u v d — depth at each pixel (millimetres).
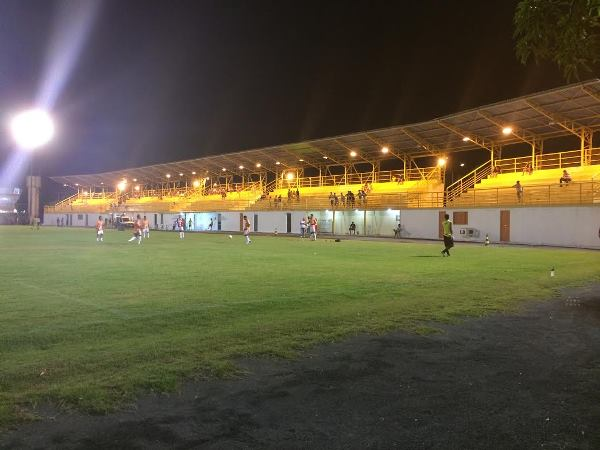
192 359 6488
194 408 4898
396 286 13508
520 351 7098
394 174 59250
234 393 5316
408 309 10078
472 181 50188
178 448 4074
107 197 108188
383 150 53750
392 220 52656
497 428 4531
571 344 7496
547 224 38625
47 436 4262
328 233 59125
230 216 73062
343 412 4855
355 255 25125
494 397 5293
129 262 20609
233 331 8078
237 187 81875
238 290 12711
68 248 29875
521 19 4961
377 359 6633
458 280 14828
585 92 34094
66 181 110312
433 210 48062
